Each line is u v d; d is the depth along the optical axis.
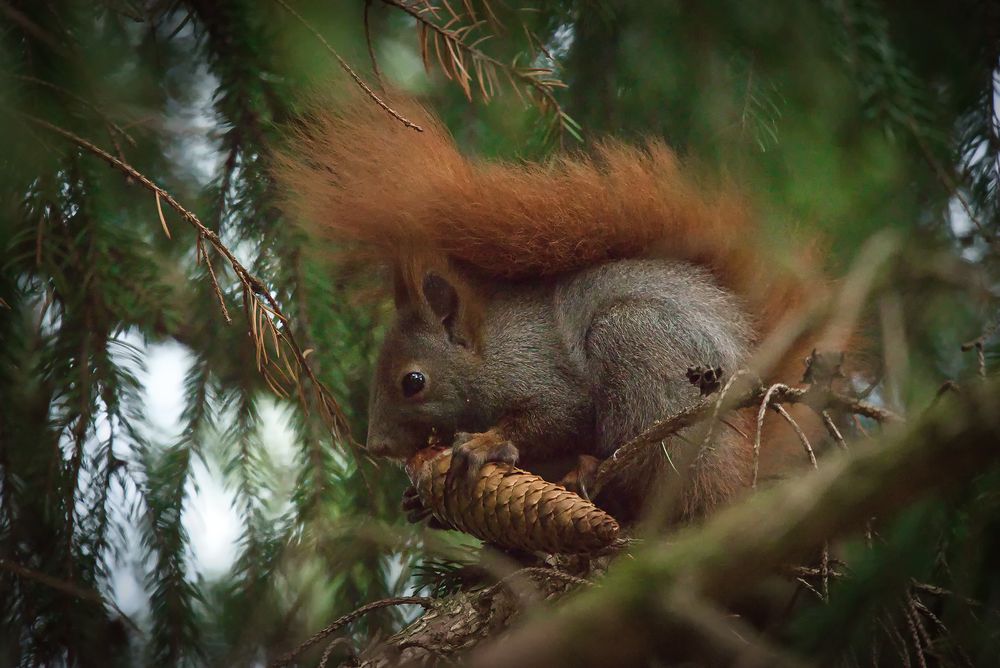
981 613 4.00
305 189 4.15
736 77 4.16
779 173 4.17
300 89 4.15
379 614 4.15
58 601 4.12
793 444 4.15
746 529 4.00
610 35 4.18
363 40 4.18
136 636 4.14
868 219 4.17
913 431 3.98
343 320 4.19
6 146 4.08
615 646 4.01
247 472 4.16
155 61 4.22
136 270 4.13
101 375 4.13
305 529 4.15
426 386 4.18
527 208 4.18
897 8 4.18
